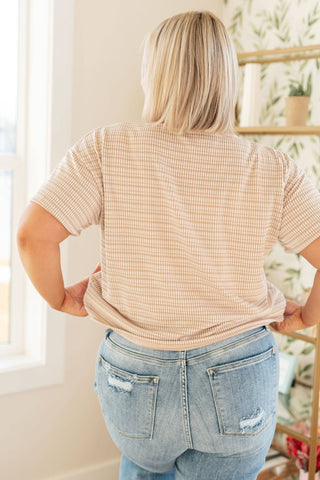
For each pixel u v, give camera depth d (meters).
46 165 2.22
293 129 2.20
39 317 2.30
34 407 2.29
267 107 2.55
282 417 2.17
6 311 2.43
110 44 2.33
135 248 1.11
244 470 1.21
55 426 2.37
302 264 2.46
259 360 1.16
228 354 1.13
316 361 2.03
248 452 1.19
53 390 2.34
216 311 1.13
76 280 2.35
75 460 2.44
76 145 1.14
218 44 1.13
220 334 1.12
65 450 2.41
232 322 1.14
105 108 2.36
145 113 1.17
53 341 2.29
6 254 2.41
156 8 2.46
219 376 1.12
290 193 1.17
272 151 1.19
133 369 1.14
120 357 1.16
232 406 1.13
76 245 2.33
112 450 2.55
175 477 1.31
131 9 2.38
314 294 1.30
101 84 2.33
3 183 2.35
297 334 2.14
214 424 1.14
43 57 2.20
